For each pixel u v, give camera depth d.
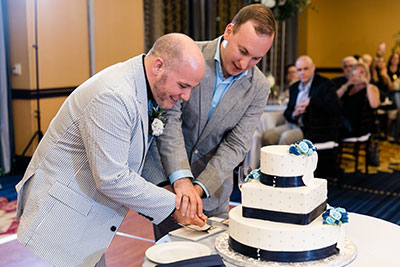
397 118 8.87
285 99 6.84
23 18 6.10
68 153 1.83
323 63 11.56
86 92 1.75
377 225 2.17
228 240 1.94
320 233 1.74
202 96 2.29
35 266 3.38
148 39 7.96
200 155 2.45
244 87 2.33
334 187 5.75
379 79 9.03
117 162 1.72
